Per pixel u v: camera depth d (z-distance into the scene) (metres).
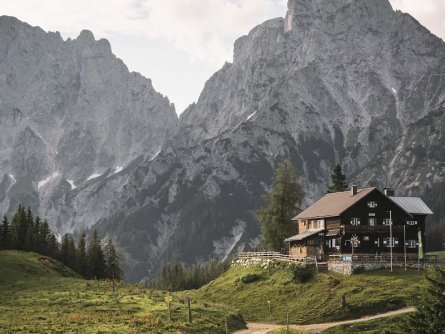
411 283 110.06
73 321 87.69
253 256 145.75
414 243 139.38
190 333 86.69
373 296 106.56
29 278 131.88
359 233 134.50
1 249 169.12
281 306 113.69
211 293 133.00
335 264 122.50
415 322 77.75
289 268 125.81
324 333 95.88
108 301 104.38
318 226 143.00
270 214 159.38
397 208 138.00
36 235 180.12
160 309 98.12
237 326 99.94
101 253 187.12
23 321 88.06
